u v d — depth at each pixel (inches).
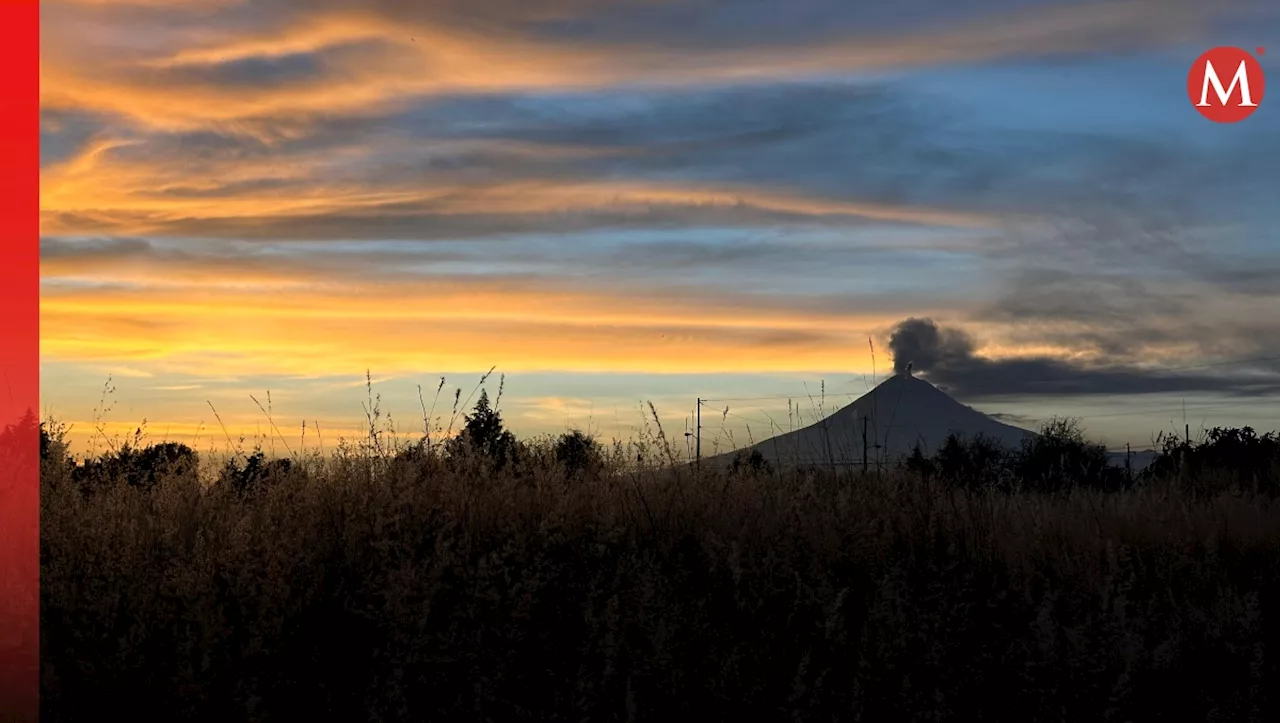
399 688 174.4
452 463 301.4
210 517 265.1
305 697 180.5
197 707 174.2
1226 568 265.4
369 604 204.7
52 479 271.4
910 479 315.9
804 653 200.8
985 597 235.6
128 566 214.4
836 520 266.7
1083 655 187.0
